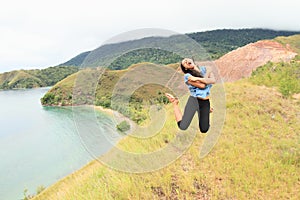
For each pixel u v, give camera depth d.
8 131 61.88
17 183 28.94
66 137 47.34
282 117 10.34
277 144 7.91
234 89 12.40
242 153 7.29
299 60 27.64
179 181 5.97
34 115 78.31
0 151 44.44
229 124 8.89
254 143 7.84
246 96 11.66
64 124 55.62
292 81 13.88
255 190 5.72
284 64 22.75
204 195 5.61
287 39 78.50
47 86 173.75
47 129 55.72
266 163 6.82
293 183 6.14
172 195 5.58
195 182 6.00
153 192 5.69
